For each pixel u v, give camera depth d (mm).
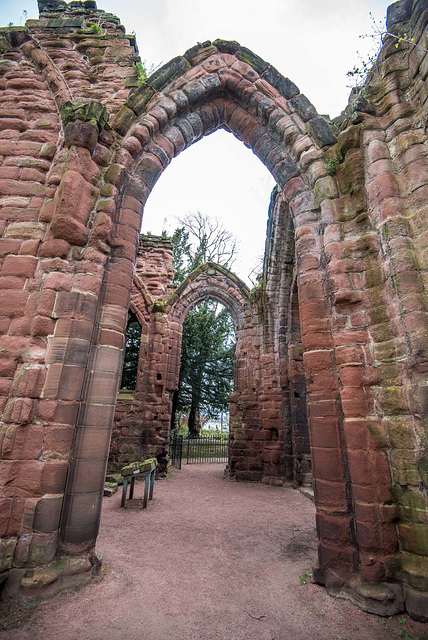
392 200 4234
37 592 3312
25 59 5738
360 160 4781
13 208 4648
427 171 4137
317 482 4258
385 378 4008
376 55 5234
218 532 5797
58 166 4863
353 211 4773
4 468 3672
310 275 4980
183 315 14648
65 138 4871
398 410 3812
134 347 20969
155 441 12203
